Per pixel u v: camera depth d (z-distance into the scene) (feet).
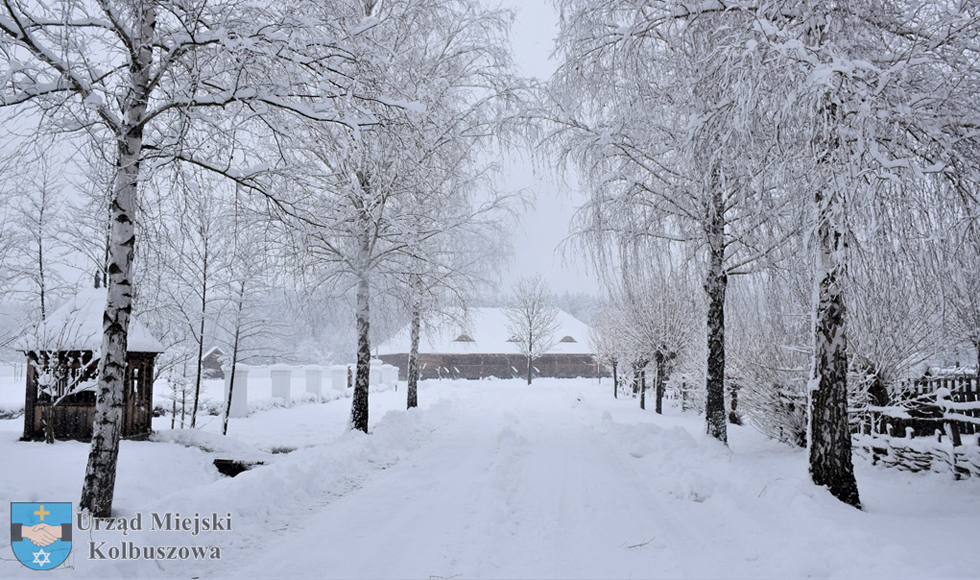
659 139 37.58
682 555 18.92
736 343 50.39
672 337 76.69
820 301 27.25
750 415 46.16
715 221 37.52
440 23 48.29
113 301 23.02
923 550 18.26
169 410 65.31
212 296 55.01
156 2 21.85
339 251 47.85
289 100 25.21
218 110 26.58
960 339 40.01
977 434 31.55
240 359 61.31
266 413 71.05
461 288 59.57
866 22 25.12
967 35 23.65
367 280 49.49
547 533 21.30
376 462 36.70
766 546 19.22
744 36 24.13
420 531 21.72
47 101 21.71
